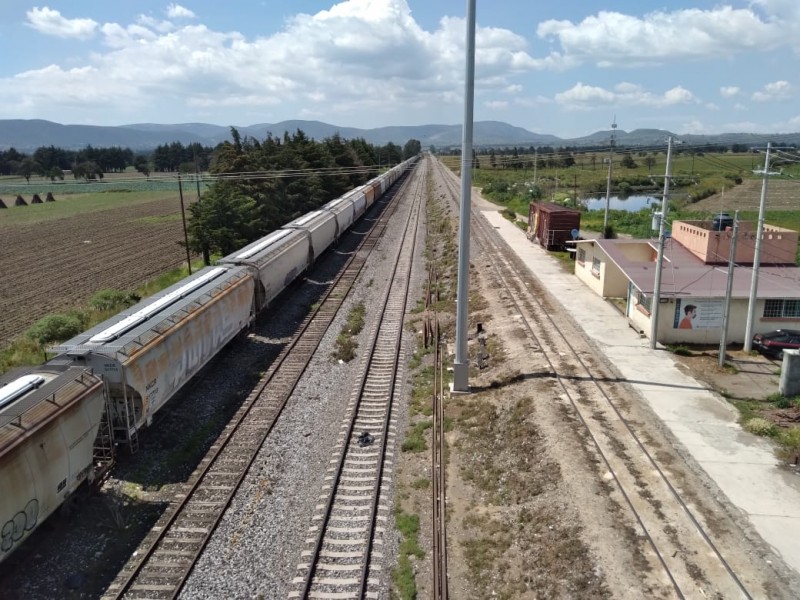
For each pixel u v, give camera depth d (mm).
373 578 12859
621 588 11562
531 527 14008
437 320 30281
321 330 29734
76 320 29281
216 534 14312
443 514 15156
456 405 21203
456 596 12555
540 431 17672
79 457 14688
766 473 15805
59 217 81688
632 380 21766
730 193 97250
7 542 12312
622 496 14453
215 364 25078
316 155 67750
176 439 18953
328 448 18375
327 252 49531
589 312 30688
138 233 65688
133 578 12852
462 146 20125
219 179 44031
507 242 52281
